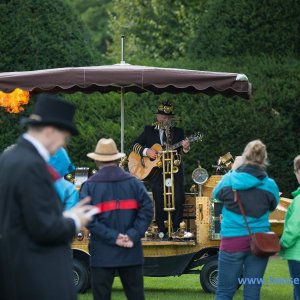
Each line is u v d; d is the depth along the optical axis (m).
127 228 8.91
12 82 11.65
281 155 16.89
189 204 12.53
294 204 9.12
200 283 12.82
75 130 6.36
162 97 17.31
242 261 9.05
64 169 8.74
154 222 12.31
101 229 8.80
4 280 6.13
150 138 12.43
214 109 16.91
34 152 6.17
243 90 11.51
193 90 12.91
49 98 6.28
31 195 6.02
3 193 6.07
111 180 8.95
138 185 8.99
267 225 9.09
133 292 8.95
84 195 8.94
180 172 12.25
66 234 6.20
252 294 9.02
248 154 9.05
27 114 17.09
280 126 16.86
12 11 17.69
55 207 6.16
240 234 8.97
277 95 17.09
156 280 13.45
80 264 11.83
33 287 6.09
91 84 11.56
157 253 11.84
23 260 6.08
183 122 16.84
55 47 17.84
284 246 9.16
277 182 16.86
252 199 8.96
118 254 8.84
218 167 12.52
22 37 17.59
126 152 16.77
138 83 11.49
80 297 11.48
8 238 6.07
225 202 9.07
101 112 17.38
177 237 11.90
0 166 6.20
